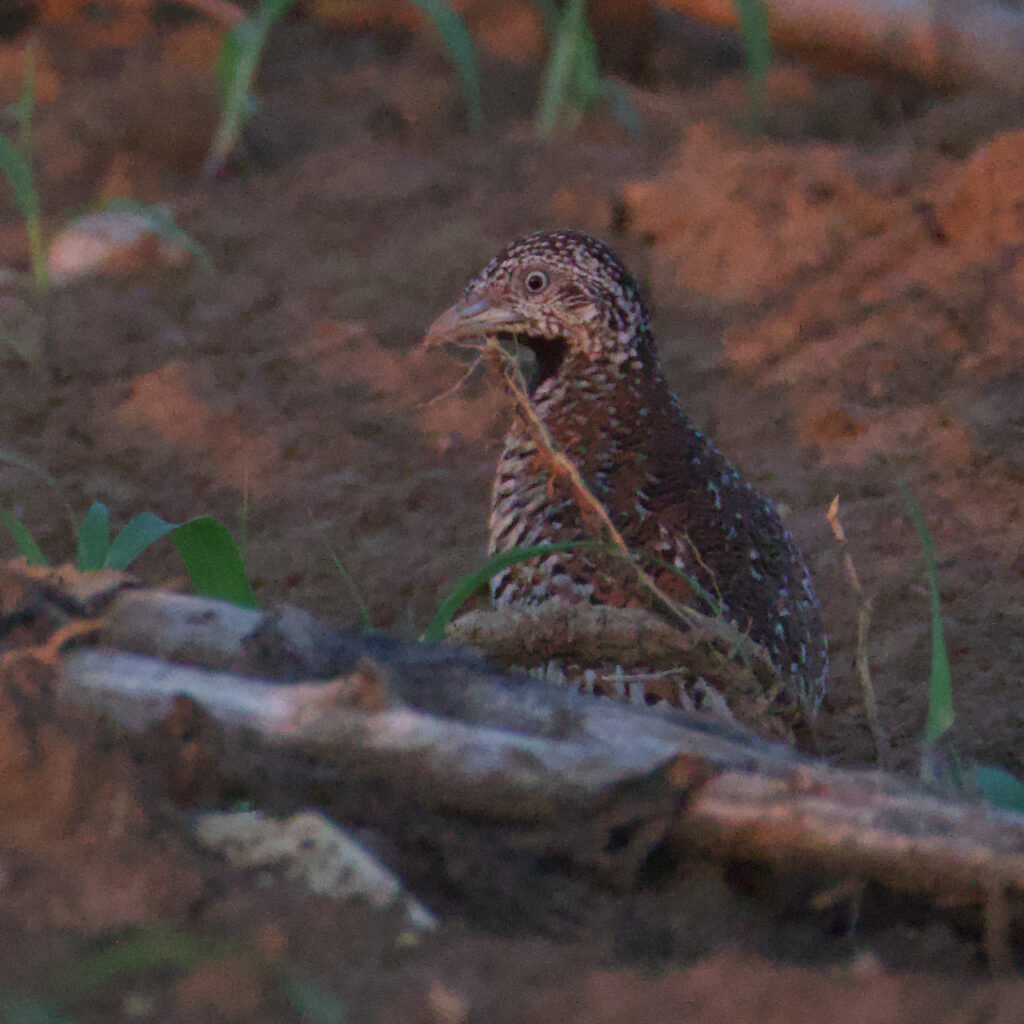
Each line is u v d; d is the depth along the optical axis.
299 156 14.43
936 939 3.91
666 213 12.25
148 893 3.40
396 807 3.90
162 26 17.50
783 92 15.89
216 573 5.56
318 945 3.35
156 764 3.82
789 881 3.95
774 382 10.38
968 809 3.98
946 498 9.10
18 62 16.08
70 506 8.99
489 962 3.38
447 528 9.03
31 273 11.95
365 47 17.53
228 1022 3.04
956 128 13.11
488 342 7.09
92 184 13.59
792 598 6.38
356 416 10.16
